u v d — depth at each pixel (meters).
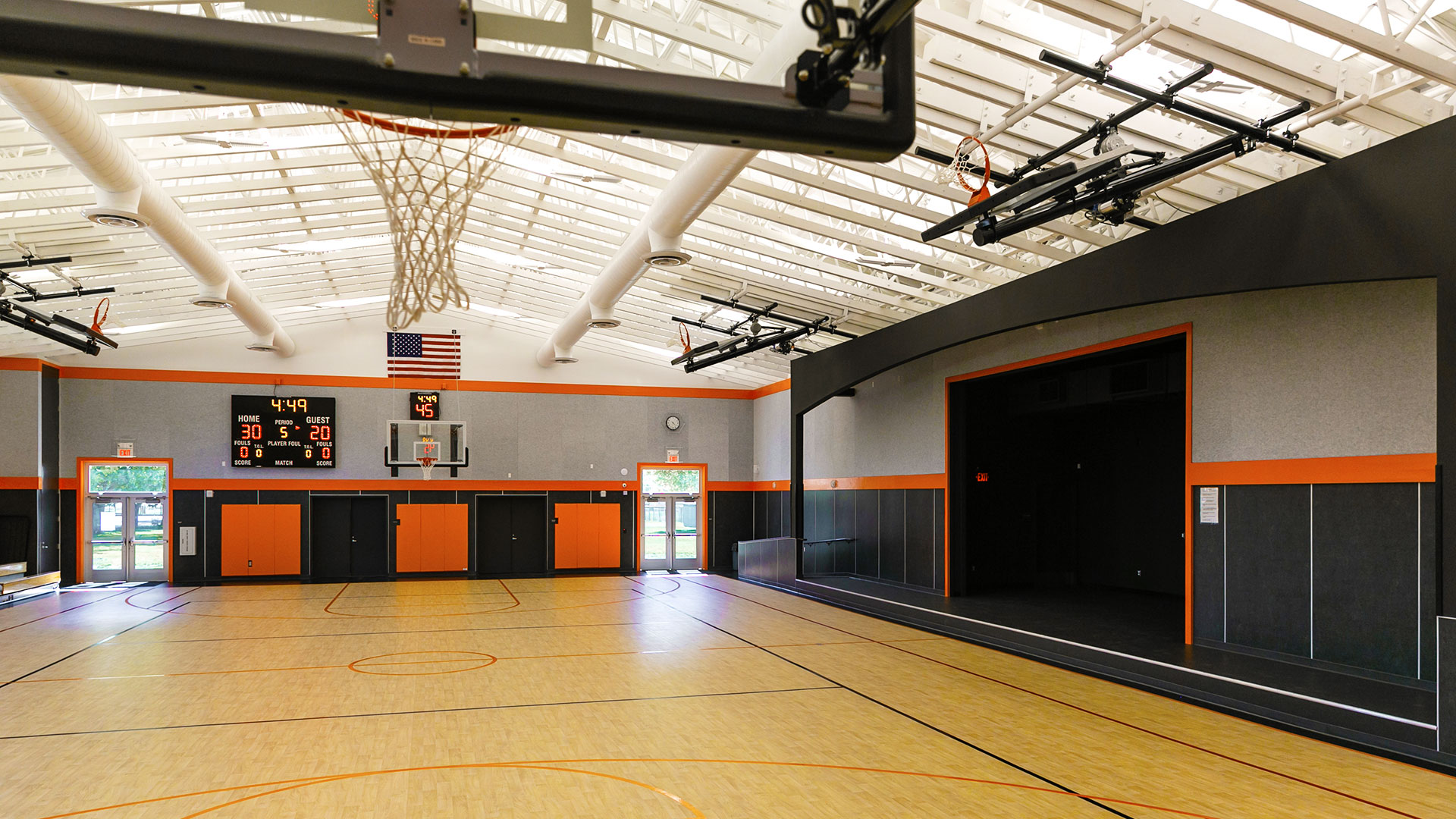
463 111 2.24
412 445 20.44
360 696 8.15
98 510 19.09
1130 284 9.48
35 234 12.04
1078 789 5.51
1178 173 7.14
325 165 10.61
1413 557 8.32
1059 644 10.70
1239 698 7.79
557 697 8.09
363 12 2.21
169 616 13.84
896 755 6.26
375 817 5.02
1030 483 17.09
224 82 2.08
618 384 21.97
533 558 21.45
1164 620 12.57
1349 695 7.86
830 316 15.12
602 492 21.67
